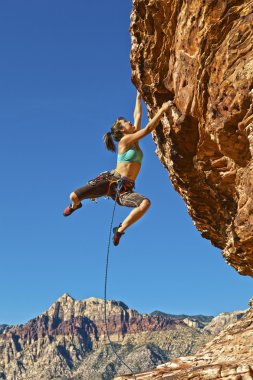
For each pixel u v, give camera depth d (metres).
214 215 15.62
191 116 12.73
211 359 15.63
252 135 10.43
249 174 11.55
